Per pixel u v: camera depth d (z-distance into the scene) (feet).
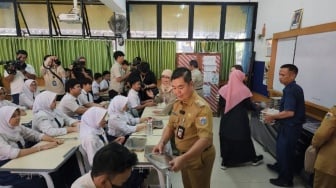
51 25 18.13
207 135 4.89
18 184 5.93
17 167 5.59
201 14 18.48
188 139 5.37
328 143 6.40
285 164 8.55
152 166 5.59
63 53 17.97
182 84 5.06
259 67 17.25
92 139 6.44
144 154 5.82
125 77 14.12
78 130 8.14
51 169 5.53
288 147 8.36
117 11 16.97
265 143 11.91
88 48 18.06
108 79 16.90
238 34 18.69
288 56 11.67
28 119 9.60
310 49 9.79
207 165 5.56
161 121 8.81
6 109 6.78
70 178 7.19
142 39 18.33
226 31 18.65
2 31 18.11
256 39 18.10
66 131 7.98
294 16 12.49
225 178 9.38
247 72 18.66
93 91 15.49
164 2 18.15
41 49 17.72
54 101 8.59
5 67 12.62
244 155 10.09
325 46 8.85
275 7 14.97
